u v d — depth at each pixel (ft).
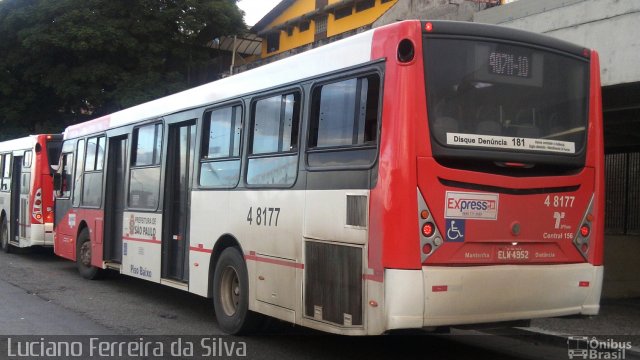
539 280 18.42
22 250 57.06
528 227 18.39
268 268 22.18
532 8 31.04
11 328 25.55
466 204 17.46
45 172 49.11
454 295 17.03
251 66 77.66
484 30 18.42
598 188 20.01
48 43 77.05
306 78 21.09
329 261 19.07
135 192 33.06
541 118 19.16
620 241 33.73
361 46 18.79
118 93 78.79
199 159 27.58
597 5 27.68
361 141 18.35
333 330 18.67
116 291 35.50
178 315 29.04
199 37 88.22
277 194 21.90
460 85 17.84
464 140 17.66
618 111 31.04
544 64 19.48
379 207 17.24
